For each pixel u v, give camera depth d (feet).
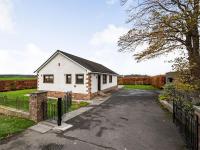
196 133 22.08
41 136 29.91
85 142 27.58
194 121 23.12
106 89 104.01
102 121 39.09
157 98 76.84
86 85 75.77
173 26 48.14
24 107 45.83
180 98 43.14
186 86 37.24
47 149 25.18
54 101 65.77
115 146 26.20
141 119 40.98
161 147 25.80
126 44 62.54
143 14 56.18
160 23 49.93
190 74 36.86
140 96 84.89
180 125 32.24
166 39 52.19
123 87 146.20
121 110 51.16
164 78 117.80
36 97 36.63
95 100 72.38
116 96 85.25
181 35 49.49
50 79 86.17
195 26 42.93
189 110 29.68
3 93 94.02
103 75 97.76
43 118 38.17
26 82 125.80
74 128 34.06
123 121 39.17
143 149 25.20
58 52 81.87
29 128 33.55
